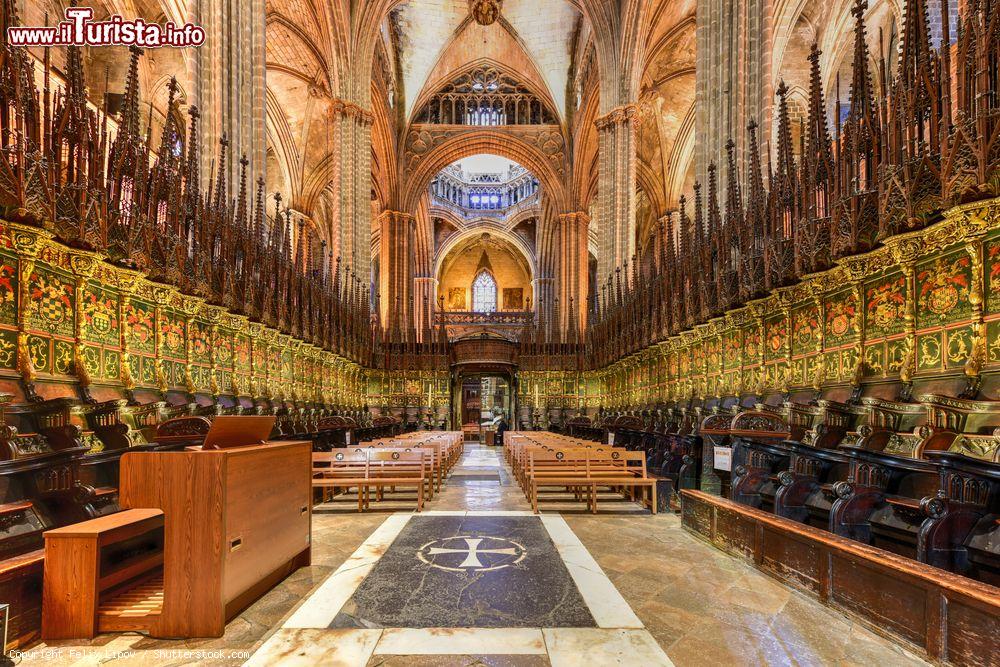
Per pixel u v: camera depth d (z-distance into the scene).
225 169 12.09
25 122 5.77
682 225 12.58
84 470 5.34
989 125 5.20
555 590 4.82
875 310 7.10
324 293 16.52
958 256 5.86
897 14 14.42
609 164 25.98
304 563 5.62
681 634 3.92
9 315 5.71
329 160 36.75
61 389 6.26
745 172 11.91
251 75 13.49
